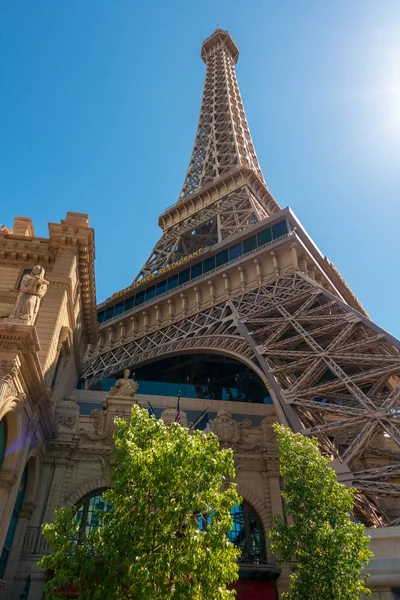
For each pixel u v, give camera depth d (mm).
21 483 25516
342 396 30016
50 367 27297
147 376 59281
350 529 16797
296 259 44781
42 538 26234
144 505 14320
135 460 14766
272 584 26688
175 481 14633
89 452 30281
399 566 18844
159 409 36062
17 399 20516
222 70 121812
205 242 77500
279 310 38812
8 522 21156
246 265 48188
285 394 29203
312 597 15578
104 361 54469
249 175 77438
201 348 41344
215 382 57906
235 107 107562
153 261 74875
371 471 22250
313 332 34188
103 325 58312
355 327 32594
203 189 80562
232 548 14375
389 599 18656
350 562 15906
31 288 22500
